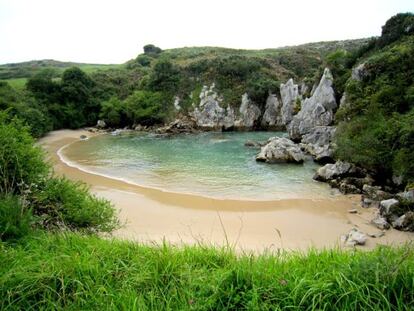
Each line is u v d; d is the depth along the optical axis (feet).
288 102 192.44
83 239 20.62
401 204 56.80
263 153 111.75
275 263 16.80
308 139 130.41
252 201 69.97
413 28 126.72
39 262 16.03
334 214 61.16
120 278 15.76
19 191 27.61
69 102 212.23
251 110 204.74
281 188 80.23
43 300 14.11
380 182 79.87
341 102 130.41
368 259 15.42
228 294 13.91
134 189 80.53
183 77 229.04
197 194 75.56
